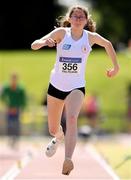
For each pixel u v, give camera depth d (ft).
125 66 203.62
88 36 57.36
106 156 100.53
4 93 125.70
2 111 144.15
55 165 88.22
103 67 203.10
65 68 57.11
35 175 78.13
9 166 87.35
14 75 124.67
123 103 177.27
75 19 56.49
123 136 150.61
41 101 160.04
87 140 131.13
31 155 100.32
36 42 55.06
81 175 78.59
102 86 188.96
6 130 141.38
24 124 144.66
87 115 148.97
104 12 331.36
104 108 172.86
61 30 57.11
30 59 210.38
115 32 332.39
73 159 96.43
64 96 57.52
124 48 323.98
